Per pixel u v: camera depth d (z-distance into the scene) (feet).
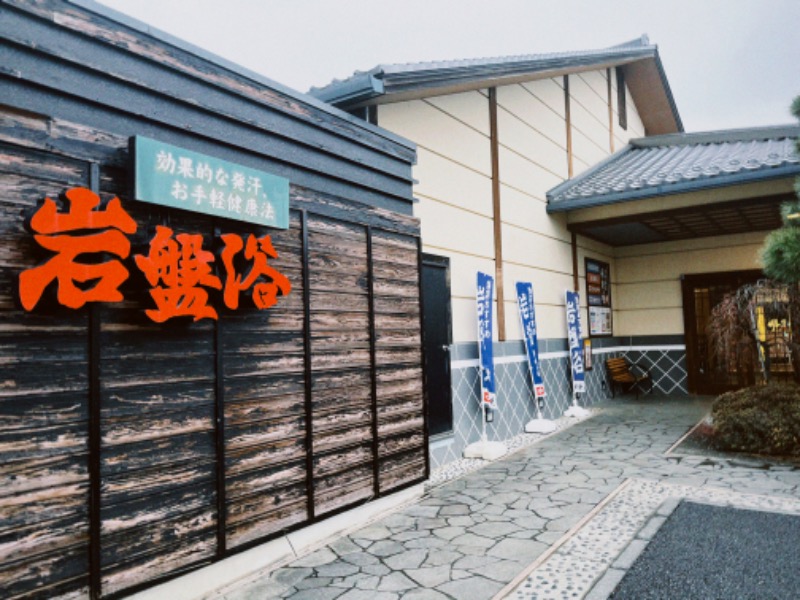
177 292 10.56
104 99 10.27
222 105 12.46
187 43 11.76
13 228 8.82
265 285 12.50
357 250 16.05
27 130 9.12
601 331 40.09
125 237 9.77
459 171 25.50
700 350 40.78
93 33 10.13
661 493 17.19
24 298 8.50
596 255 40.50
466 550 13.46
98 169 10.00
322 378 14.49
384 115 21.20
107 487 9.84
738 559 12.32
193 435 11.32
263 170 13.39
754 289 26.48
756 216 33.63
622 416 31.81
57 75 9.60
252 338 12.73
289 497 13.32
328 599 11.21
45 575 8.96
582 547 13.33
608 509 15.94
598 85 43.60
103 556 9.69
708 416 30.48
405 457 17.25
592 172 39.37
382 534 14.76
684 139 43.86
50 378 9.18
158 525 10.58
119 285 9.75
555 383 32.42
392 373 17.02
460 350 24.16
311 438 13.93
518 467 21.15
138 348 10.46
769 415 21.74
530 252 31.35
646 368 42.32
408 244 18.31
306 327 14.05
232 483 12.05
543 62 29.50
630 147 47.26
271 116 13.67
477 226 26.37
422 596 11.18
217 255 11.69
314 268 14.56
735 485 17.74
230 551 11.82
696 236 40.04
